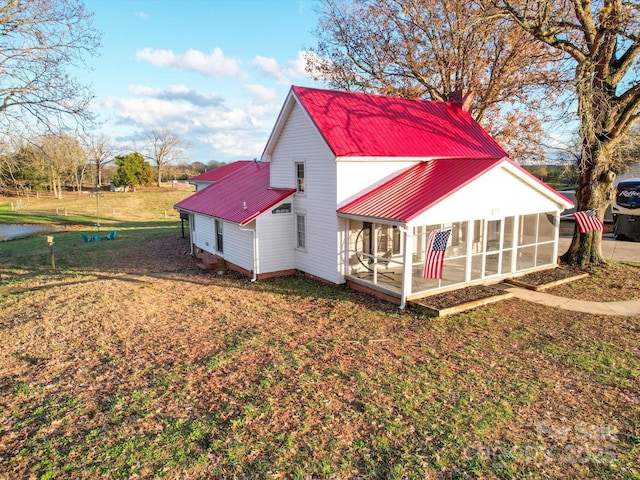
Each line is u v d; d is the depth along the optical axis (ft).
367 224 52.21
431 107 65.36
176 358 32.71
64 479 19.62
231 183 79.25
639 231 81.82
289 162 58.34
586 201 57.11
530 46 79.97
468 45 83.46
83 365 31.99
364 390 27.09
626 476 19.34
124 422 24.13
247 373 29.76
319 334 36.96
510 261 52.49
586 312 41.57
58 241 101.35
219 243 68.69
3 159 58.90
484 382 27.99
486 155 59.67
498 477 19.34
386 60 92.89
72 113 60.13
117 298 49.62
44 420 24.61
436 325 38.32
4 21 53.36
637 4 46.83
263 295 49.70
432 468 19.94
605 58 53.11
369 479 19.29
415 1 85.87
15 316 44.06
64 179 193.36
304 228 56.90
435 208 42.80
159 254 79.51
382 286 46.55
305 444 21.80
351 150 49.32
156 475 19.74
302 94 54.54
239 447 21.62
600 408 24.94
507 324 38.58
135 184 231.30
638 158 84.74
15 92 56.29
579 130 52.80
